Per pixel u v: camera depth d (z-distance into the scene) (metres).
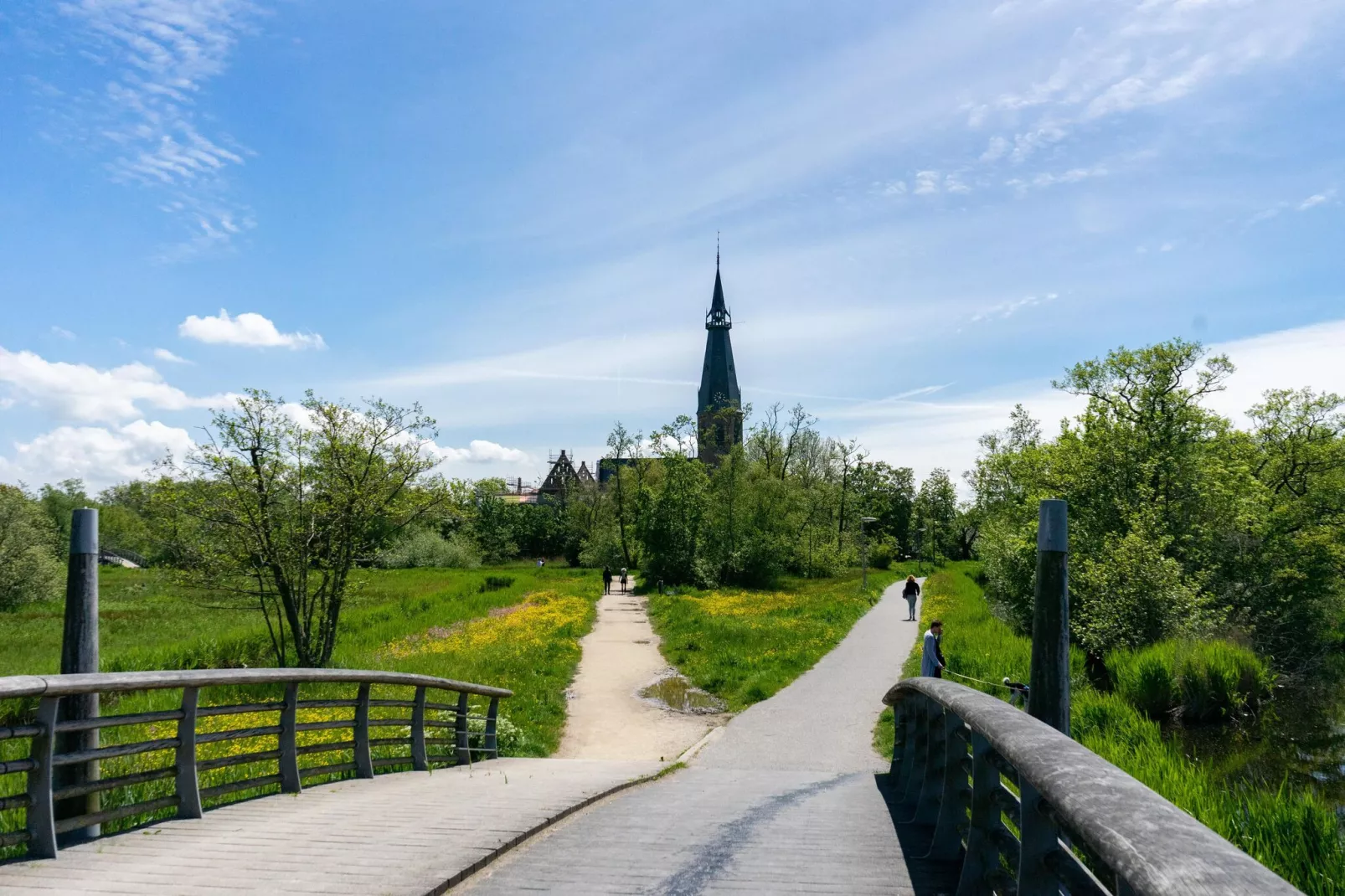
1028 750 2.83
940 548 105.88
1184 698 17.72
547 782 8.70
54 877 4.42
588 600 44.38
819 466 84.81
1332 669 24.83
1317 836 6.83
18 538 43.03
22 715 11.87
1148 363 27.20
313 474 18.78
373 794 7.40
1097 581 23.31
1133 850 1.70
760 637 26.62
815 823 6.45
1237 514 25.67
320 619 19.25
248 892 4.25
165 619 35.44
